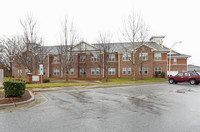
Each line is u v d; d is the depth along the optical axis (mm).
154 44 34781
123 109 7191
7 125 5102
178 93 12234
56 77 35469
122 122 5352
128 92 12984
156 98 10062
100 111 6848
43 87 15617
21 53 21984
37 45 21922
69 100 9500
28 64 21812
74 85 17688
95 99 9820
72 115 6234
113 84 19703
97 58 32562
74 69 34219
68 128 4816
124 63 33156
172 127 4883
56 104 8359
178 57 36625
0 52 30250
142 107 7578
